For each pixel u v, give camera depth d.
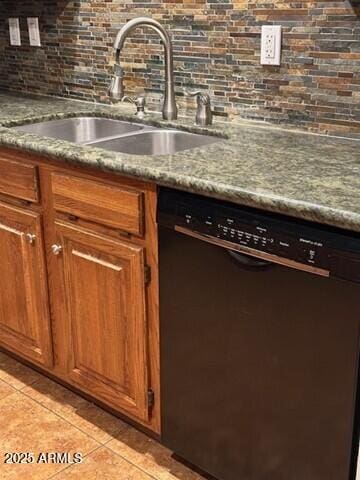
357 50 1.84
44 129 2.38
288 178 1.54
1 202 2.17
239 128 2.13
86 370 2.10
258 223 1.46
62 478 1.90
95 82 2.63
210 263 1.59
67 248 1.98
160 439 1.95
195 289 1.65
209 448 1.79
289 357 1.50
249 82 2.12
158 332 1.81
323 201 1.36
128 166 1.66
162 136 2.24
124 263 1.81
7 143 2.00
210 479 1.88
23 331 2.29
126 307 1.86
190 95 2.19
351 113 1.92
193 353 1.72
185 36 2.24
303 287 1.42
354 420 1.43
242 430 1.67
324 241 1.35
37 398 2.27
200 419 1.78
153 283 1.77
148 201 1.69
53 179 1.93
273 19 1.99
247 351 1.58
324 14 1.87
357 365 1.38
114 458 1.98
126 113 2.41
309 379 1.48
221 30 2.13
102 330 1.97
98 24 2.52
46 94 2.86
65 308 2.08
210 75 2.22
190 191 1.55
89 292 1.96
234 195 1.46
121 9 2.41
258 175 1.56
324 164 1.67
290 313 1.46
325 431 1.48
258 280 1.50
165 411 1.88
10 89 3.03
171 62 2.20
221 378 1.67
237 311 1.57
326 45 1.90
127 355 1.92
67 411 2.20
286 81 2.03
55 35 2.71
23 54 2.89
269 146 1.87
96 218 1.84
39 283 2.14
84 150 1.82
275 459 1.62
